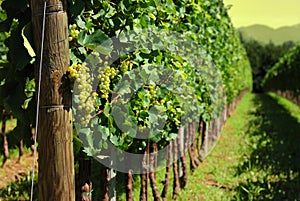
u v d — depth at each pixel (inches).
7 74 137.3
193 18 282.4
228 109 797.2
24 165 366.9
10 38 133.0
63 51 124.6
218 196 308.7
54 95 124.5
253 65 3041.3
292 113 1071.6
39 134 127.3
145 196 221.8
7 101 136.1
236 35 809.5
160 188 312.8
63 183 126.5
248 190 325.1
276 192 325.7
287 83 1386.6
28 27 126.3
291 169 406.3
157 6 200.7
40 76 123.8
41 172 127.0
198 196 307.6
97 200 268.2
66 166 126.9
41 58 123.6
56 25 123.0
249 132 661.9
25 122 139.3
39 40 124.1
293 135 630.5
